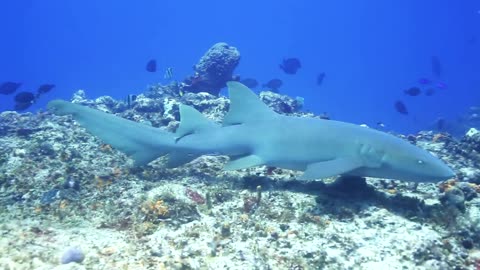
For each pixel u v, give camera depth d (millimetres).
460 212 1725
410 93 5703
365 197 1913
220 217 1753
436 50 39375
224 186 2119
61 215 1772
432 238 1521
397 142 1801
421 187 2113
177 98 4238
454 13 36625
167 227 1637
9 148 2676
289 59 5715
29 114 4395
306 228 1635
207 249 1447
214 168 2404
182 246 1476
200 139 2170
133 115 3891
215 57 4633
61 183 2104
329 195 1951
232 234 1586
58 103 2184
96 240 1503
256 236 1563
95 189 2090
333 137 1902
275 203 1884
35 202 1929
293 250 1457
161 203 1747
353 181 1950
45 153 2562
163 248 1449
